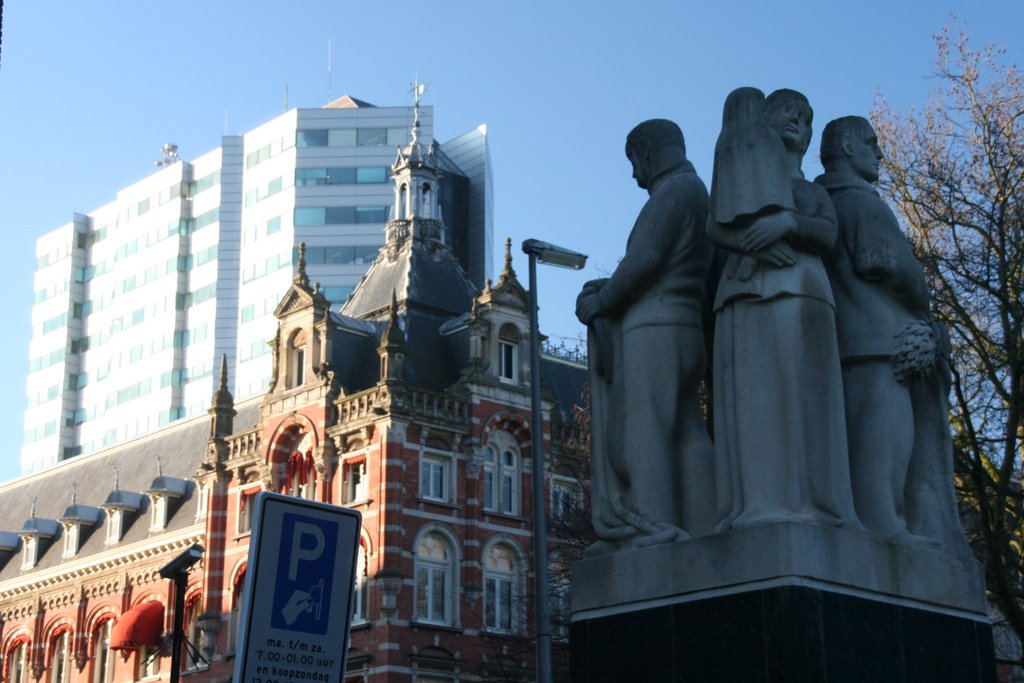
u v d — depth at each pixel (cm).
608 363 825
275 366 5569
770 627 697
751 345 751
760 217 751
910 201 2491
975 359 2391
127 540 6538
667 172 842
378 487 5025
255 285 11162
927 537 778
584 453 4531
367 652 4853
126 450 7219
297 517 864
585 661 779
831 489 732
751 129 759
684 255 805
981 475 2116
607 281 848
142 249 12100
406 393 5131
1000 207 2405
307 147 11050
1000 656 2555
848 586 717
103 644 6525
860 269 796
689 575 742
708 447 802
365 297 5778
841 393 752
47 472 7725
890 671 716
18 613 7038
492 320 5450
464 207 10675
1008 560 2106
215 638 5603
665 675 738
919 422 807
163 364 11638
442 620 5009
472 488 5197
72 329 12400
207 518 5728
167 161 12631
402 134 11012
